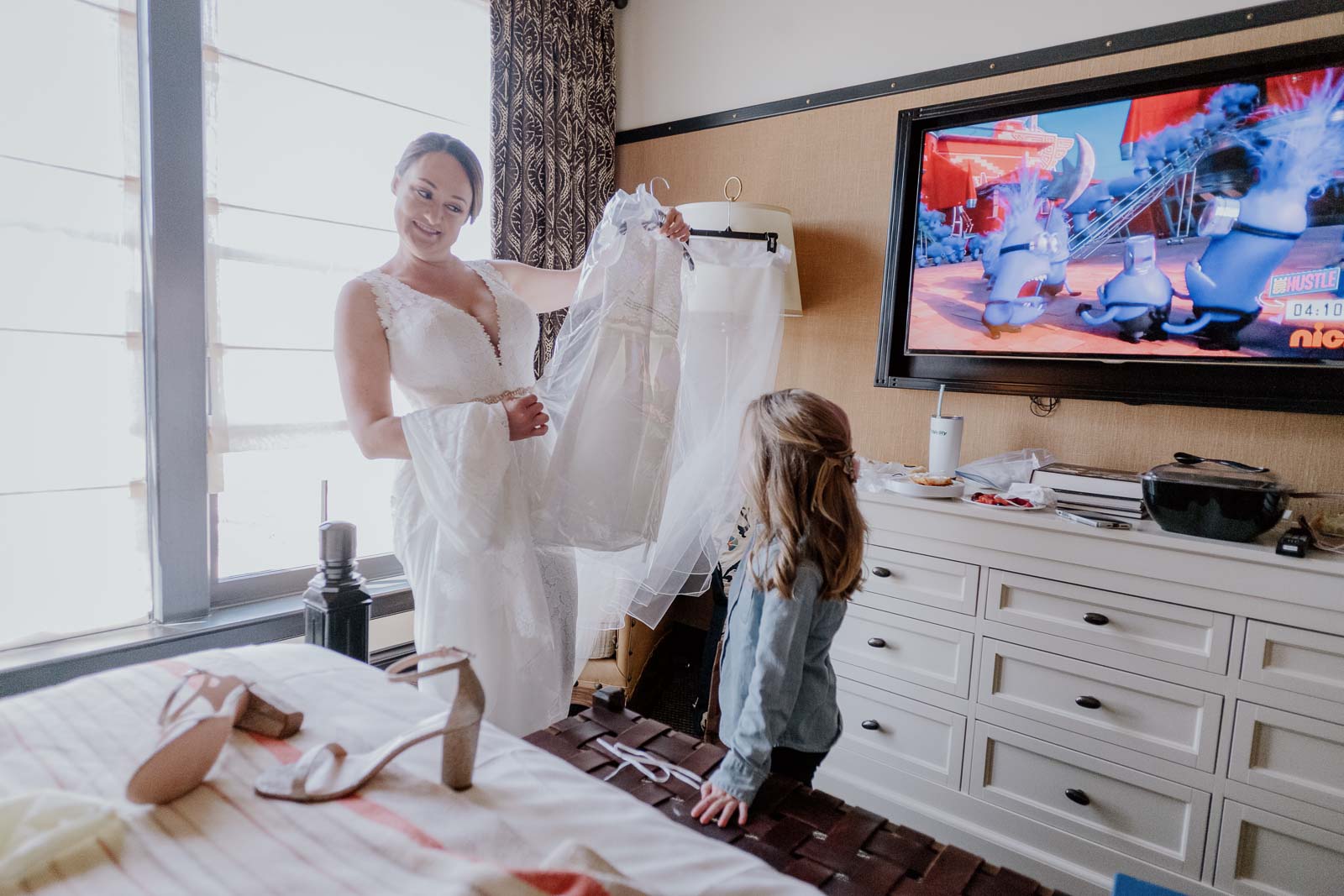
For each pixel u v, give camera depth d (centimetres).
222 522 210
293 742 74
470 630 146
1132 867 164
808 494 123
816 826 97
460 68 247
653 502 155
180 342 186
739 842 93
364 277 152
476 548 140
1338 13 167
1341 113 160
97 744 73
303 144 212
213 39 192
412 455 143
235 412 204
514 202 256
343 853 56
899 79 229
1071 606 170
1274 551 146
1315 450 173
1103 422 201
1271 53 166
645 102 294
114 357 182
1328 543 152
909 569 192
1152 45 189
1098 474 180
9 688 164
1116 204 188
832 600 125
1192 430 188
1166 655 158
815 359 253
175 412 187
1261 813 149
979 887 85
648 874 58
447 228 157
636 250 157
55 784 66
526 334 171
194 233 186
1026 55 207
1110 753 165
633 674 232
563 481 150
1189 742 157
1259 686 148
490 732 80
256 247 205
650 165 293
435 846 57
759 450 128
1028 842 177
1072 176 194
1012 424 215
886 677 197
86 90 174
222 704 74
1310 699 142
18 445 171
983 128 206
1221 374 179
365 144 226
